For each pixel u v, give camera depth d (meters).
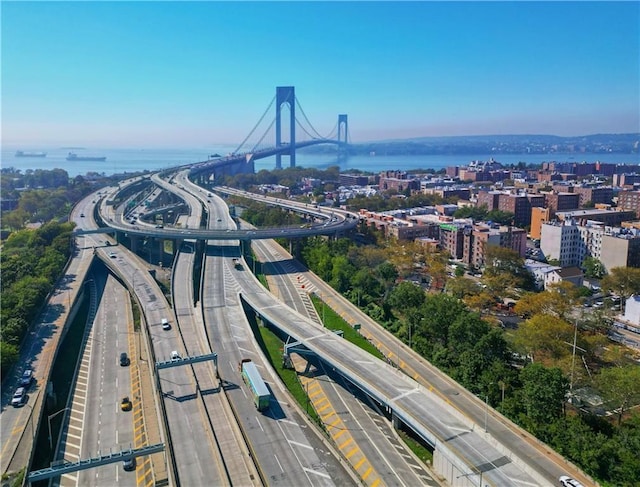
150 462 131.00
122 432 143.75
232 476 117.81
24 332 190.25
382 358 181.38
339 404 158.50
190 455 124.75
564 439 126.56
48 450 134.88
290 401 151.00
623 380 135.50
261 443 130.25
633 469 114.31
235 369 171.00
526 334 170.75
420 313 195.50
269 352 194.75
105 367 182.50
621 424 136.88
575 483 113.88
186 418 141.00
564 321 188.00
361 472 125.06
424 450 135.38
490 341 162.00
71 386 169.38
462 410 145.88
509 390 149.50
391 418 149.62
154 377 158.12
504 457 118.38
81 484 123.44
